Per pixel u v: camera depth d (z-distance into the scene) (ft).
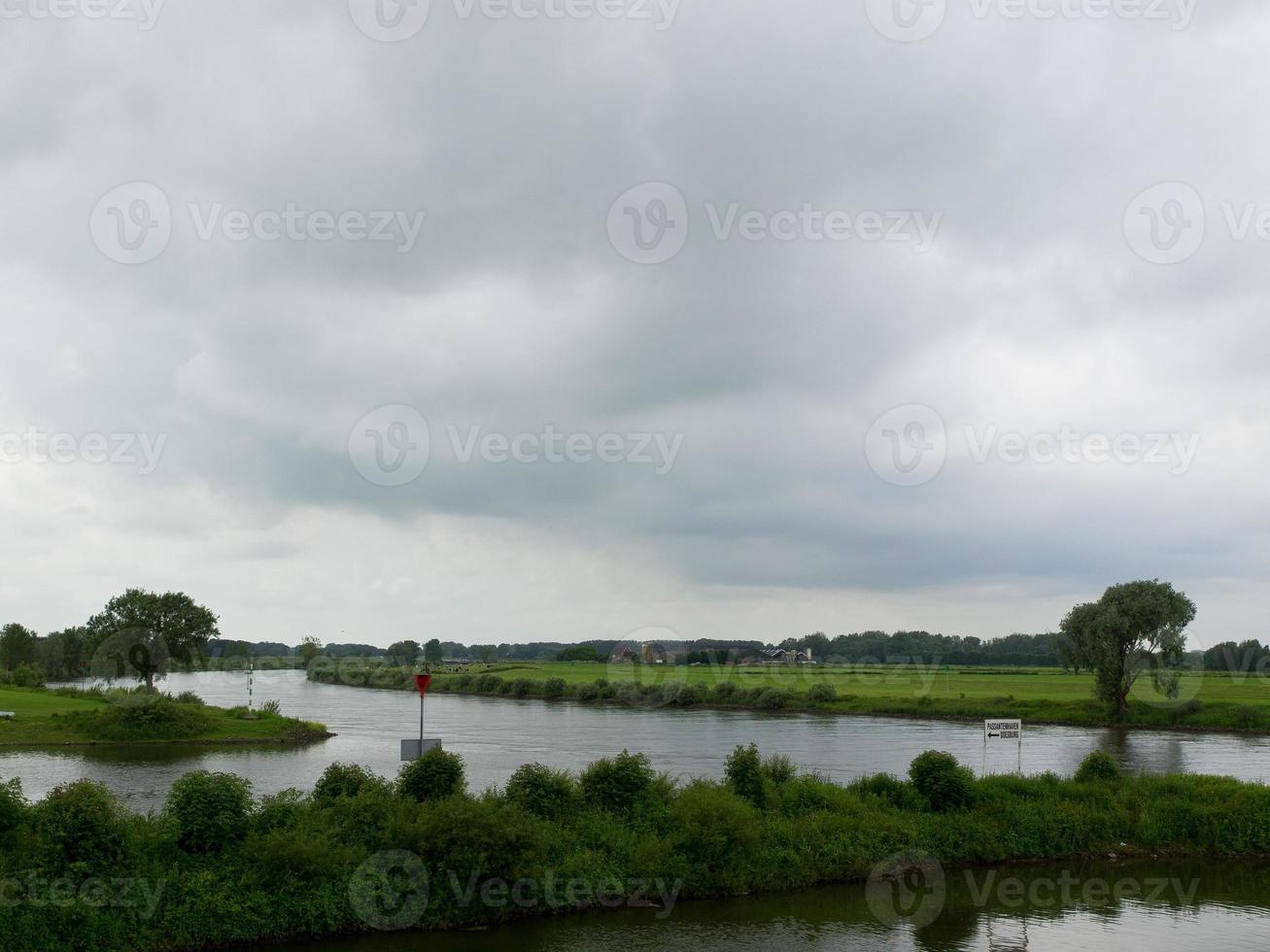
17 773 198.80
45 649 589.32
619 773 114.83
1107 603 341.82
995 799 129.08
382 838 94.68
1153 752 241.55
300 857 88.58
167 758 234.17
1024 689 441.68
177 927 81.82
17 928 75.56
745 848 107.34
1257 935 95.76
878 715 366.43
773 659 554.05
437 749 110.93
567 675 545.44
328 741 275.59
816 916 99.04
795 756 218.18
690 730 296.92
